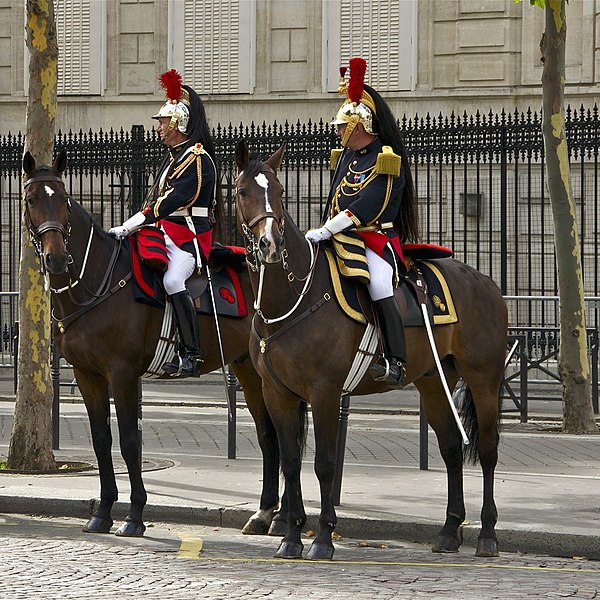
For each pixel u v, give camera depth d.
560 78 21.38
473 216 34.56
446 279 12.86
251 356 12.20
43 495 14.64
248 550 12.43
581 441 19.88
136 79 38.69
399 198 12.37
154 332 13.44
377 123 12.52
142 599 10.05
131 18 38.75
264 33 38.03
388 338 11.95
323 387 11.66
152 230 13.59
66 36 39.00
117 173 29.59
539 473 16.50
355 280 11.95
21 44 39.06
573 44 35.62
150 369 13.57
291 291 11.62
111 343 13.09
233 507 13.88
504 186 28.00
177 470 16.59
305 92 37.72
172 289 13.45
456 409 12.53
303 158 28.33
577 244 21.34
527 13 36.03
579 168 33.94
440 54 36.81
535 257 34.09
